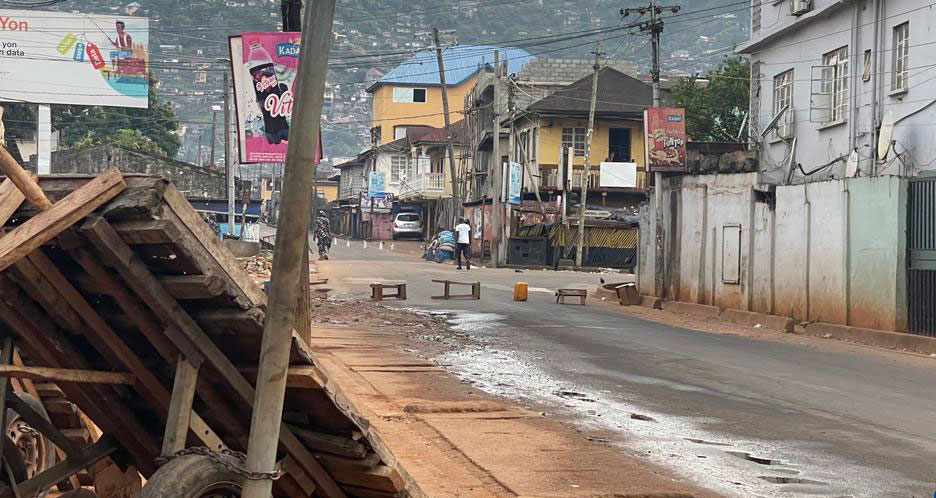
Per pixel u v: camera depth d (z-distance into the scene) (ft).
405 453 27.58
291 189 13.00
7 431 19.10
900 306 62.03
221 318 14.35
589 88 177.47
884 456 28.89
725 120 156.35
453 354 51.49
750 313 76.33
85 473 20.77
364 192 276.00
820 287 69.62
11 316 15.47
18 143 176.45
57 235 13.74
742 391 41.27
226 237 122.01
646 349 55.62
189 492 14.03
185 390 14.69
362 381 40.32
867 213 65.10
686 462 27.63
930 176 61.21
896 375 47.80
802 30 91.50
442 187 247.09
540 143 174.29
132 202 13.39
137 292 14.07
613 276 132.77
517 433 30.99
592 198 176.24
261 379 13.23
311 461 15.96
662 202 93.15
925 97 71.92
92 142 206.69
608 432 31.89
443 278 114.52
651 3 123.34
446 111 192.75
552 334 62.08
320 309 73.77
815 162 88.79
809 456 28.73
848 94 82.07
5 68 158.71
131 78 164.14
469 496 23.06
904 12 74.79
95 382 15.29
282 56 46.42
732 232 80.69
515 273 132.26
